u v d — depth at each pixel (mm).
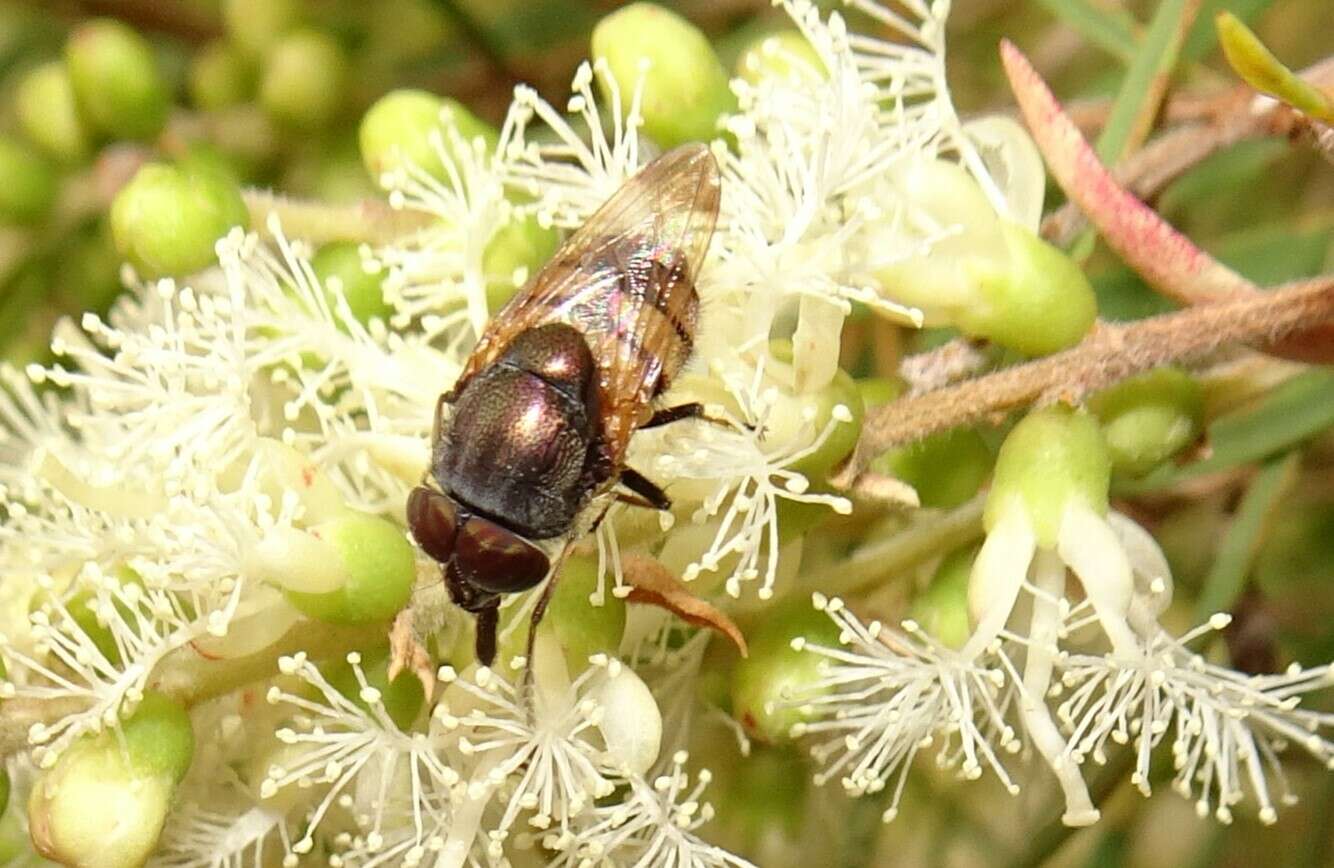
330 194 80
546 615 61
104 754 60
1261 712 61
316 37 81
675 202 62
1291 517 79
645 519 61
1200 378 64
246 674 61
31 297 78
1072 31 81
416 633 61
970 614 61
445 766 61
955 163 65
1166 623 75
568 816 61
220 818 63
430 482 61
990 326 62
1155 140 68
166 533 61
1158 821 84
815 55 67
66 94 77
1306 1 83
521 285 64
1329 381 68
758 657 63
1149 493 71
